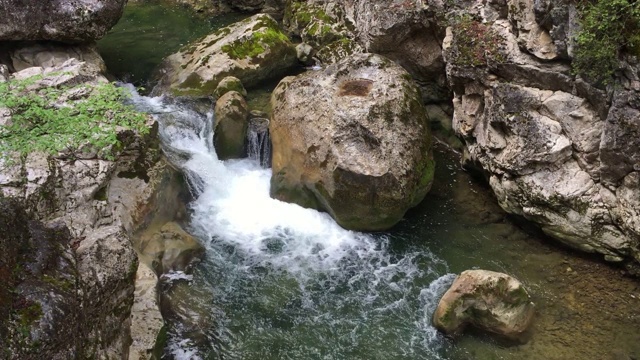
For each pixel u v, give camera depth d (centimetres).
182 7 1762
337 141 964
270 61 1312
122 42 1516
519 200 945
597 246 893
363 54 1095
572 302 854
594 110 869
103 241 630
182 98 1239
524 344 792
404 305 866
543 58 898
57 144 781
